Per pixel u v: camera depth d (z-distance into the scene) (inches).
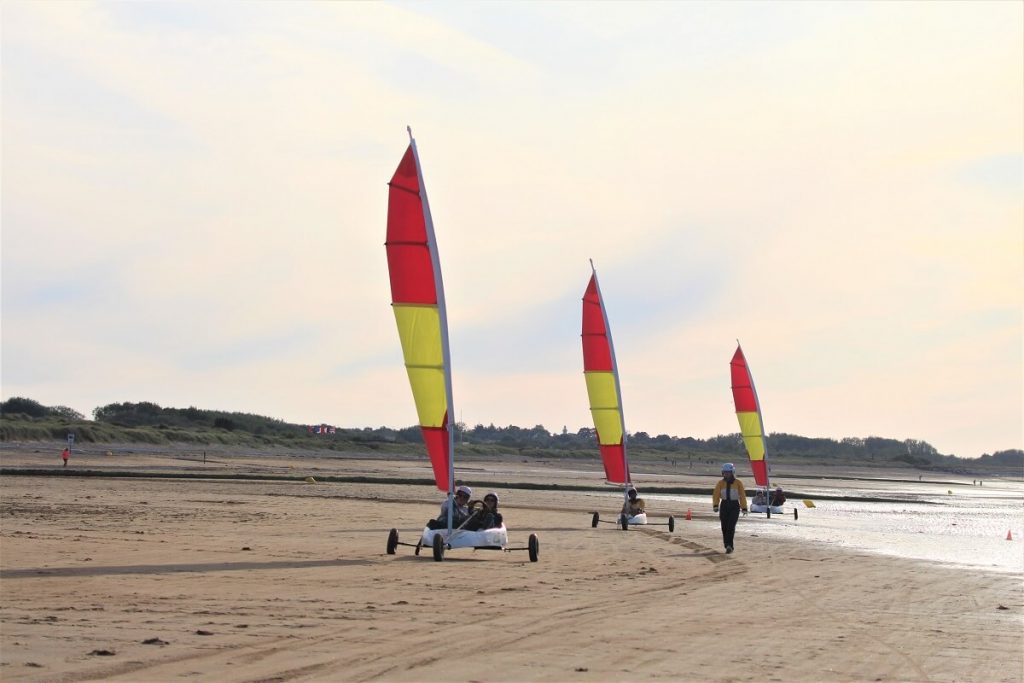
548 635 543.5
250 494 2010.3
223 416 7780.5
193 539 1034.1
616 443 1652.3
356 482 2861.7
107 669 427.2
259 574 761.0
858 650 542.0
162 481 2374.5
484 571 840.3
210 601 617.6
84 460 3676.2
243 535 1114.7
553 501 2333.9
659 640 542.6
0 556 802.8
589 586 768.9
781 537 1457.9
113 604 593.0
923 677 480.4
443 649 493.7
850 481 6141.7
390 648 491.2
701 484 4347.9
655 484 3878.0
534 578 805.2
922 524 2053.4
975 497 4338.1
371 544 1055.0
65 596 615.8
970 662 522.0
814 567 1007.6
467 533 936.9
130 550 896.3
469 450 7785.4
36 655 448.1
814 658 513.0
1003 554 1301.7
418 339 1000.2
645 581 819.4
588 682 437.1
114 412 7465.6
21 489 1791.3
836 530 1701.5
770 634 580.1
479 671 448.5
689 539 1320.1
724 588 794.2
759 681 453.4
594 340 1668.3
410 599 658.2
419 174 996.6
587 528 1467.8
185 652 466.0
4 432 5246.1
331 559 888.9
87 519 1225.4
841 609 703.7
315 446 7145.7
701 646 530.9
